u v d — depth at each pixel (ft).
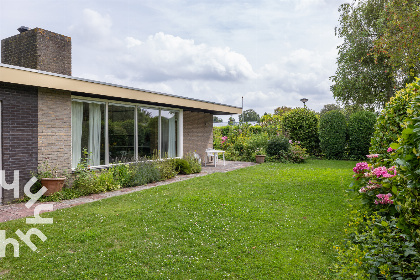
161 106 39.78
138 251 13.70
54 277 11.44
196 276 11.66
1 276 11.53
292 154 50.08
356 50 56.49
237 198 23.03
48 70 32.55
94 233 15.56
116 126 32.96
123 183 29.86
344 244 13.65
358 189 15.03
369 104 60.75
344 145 53.93
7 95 22.74
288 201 22.20
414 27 28.12
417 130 8.19
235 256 13.34
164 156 39.99
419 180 8.67
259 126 71.20
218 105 46.60
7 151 22.81
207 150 47.47
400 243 9.59
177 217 18.26
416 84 10.68
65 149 26.71
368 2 56.13
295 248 14.02
